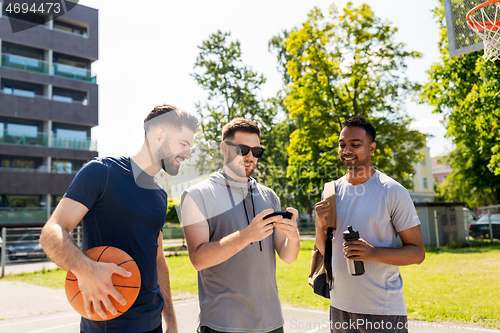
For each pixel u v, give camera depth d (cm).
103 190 168
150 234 179
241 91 1602
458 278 682
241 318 196
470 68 1215
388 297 213
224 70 1562
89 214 172
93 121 2933
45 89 2816
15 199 2595
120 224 170
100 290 135
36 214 2533
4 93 2608
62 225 150
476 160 2267
